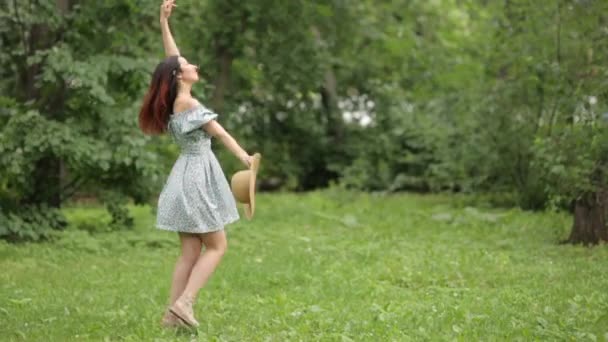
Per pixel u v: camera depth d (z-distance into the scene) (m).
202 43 18.14
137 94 12.20
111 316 6.89
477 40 17.66
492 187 16.48
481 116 15.80
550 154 11.39
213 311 7.14
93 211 15.55
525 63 14.72
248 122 21.73
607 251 10.38
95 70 11.31
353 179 20.39
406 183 20.27
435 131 17.41
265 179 22.34
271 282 8.55
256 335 6.20
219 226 6.32
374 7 23.09
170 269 9.44
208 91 18.12
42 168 12.16
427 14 23.70
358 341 5.98
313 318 6.78
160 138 13.60
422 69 21.78
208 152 6.41
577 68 13.02
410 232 12.66
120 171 12.35
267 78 19.69
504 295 7.68
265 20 18.14
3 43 12.26
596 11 12.45
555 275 8.83
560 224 12.52
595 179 11.05
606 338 6.01
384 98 22.27
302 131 22.66
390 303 7.29
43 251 10.40
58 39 12.10
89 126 11.70
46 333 6.29
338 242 11.55
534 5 14.16
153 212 12.87
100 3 12.05
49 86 11.84
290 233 12.52
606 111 11.06
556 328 6.33
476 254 10.30
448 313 6.82
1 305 7.34
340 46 21.19
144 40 12.91
